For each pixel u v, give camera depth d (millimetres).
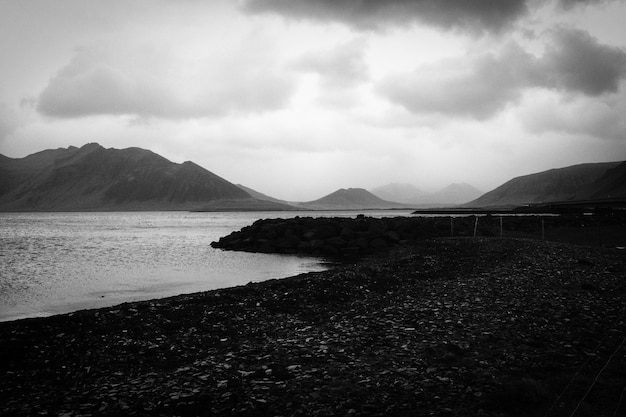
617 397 10758
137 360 16172
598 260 34531
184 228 151125
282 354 15578
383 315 20641
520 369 13133
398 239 63594
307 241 68875
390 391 11930
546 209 170375
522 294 23656
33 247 74375
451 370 13305
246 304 23531
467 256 40375
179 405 11367
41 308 28125
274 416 10742
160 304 23125
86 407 11648
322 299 24891
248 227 84750
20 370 15211
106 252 66438
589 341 15602
